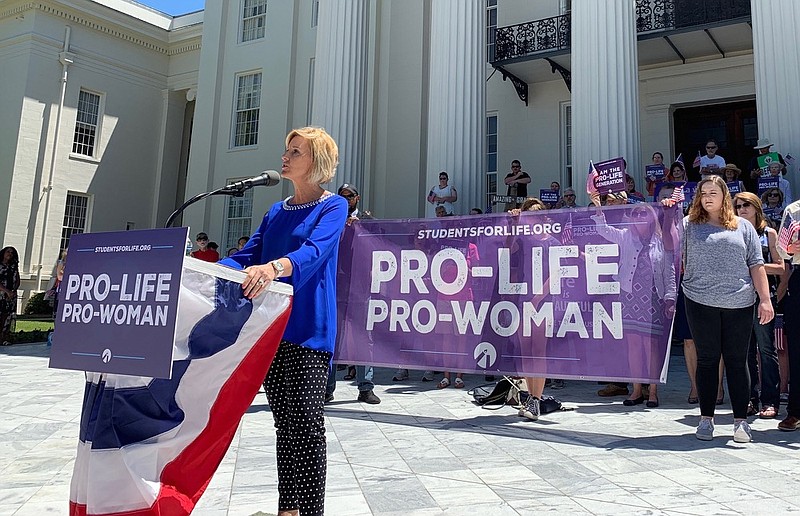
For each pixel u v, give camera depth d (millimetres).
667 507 2607
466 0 9664
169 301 1700
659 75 12477
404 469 3264
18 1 19859
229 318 1950
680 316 5465
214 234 18031
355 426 4426
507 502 2693
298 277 2045
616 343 4508
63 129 20234
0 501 2805
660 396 5898
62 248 20078
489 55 14250
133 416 1788
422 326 5188
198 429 1904
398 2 15281
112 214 21562
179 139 23672
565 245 4809
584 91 8359
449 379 6539
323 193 2395
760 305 3859
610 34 8258
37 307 18875
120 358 1740
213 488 2916
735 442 3869
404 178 14516
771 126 7555
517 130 13836
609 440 3971
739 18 10328
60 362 1850
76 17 20641
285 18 17672
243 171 17734
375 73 15164
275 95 17453
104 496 1710
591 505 2645
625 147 7984
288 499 2104
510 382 5285
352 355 5355
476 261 5102
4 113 19656
